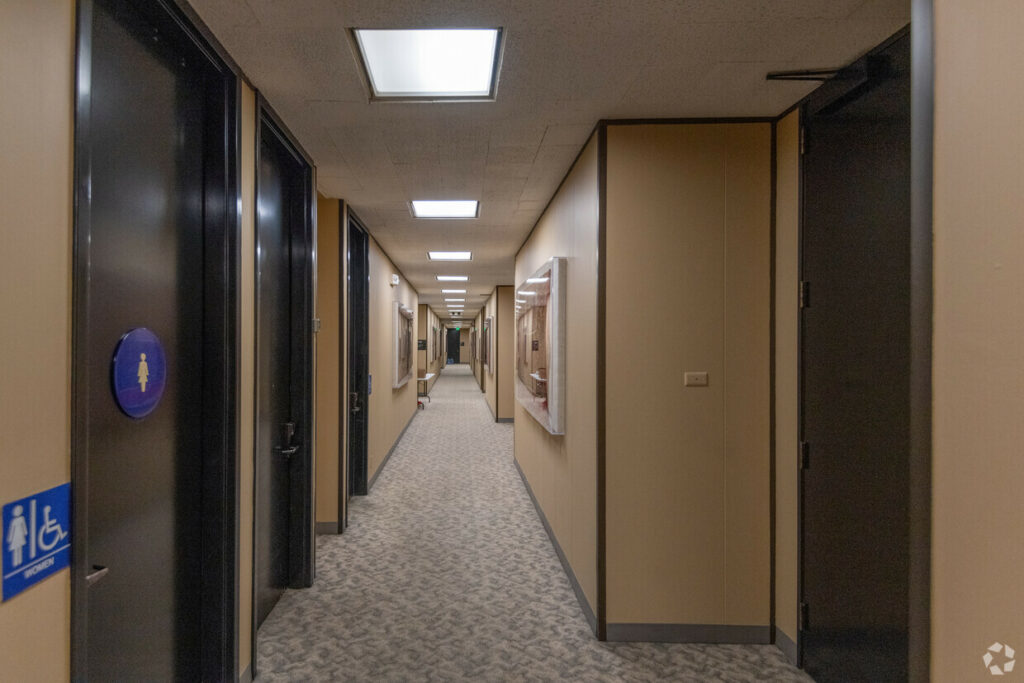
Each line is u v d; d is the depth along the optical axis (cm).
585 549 263
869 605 180
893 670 169
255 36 171
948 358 81
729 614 240
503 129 250
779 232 238
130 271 143
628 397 240
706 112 235
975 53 75
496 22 165
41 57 98
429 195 362
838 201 198
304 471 296
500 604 276
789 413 229
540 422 360
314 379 304
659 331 241
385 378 584
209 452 185
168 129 163
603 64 192
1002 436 71
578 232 281
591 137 254
